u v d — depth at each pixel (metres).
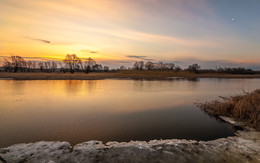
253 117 6.67
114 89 19.30
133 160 3.77
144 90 18.61
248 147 4.47
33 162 3.59
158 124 6.96
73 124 6.87
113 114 8.52
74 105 10.52
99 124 6.91
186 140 5.06
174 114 8.58
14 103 10.92
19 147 4.38
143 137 5.55
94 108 9.77
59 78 36.31
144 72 61.53
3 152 4.06
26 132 5.90
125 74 56.28
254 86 24.55
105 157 3.89
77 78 37.66
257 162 3.70
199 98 13.62
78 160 3.73
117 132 6.01
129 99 12.86
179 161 3.74
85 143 4.75
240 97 9.85
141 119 7.69
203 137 5.54
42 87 19.84
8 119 7.46
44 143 4.69
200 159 3.83
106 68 107.56
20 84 22.69
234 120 7.26
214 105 9.50
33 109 9.37
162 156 3.97
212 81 35.75
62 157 3.85
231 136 5.57
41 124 6.82
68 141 5.19
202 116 8.22
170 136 5.64
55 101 11.79
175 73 62.81
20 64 68.25
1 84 22.23
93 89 18.98
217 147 4.49
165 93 16.31
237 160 3.79
